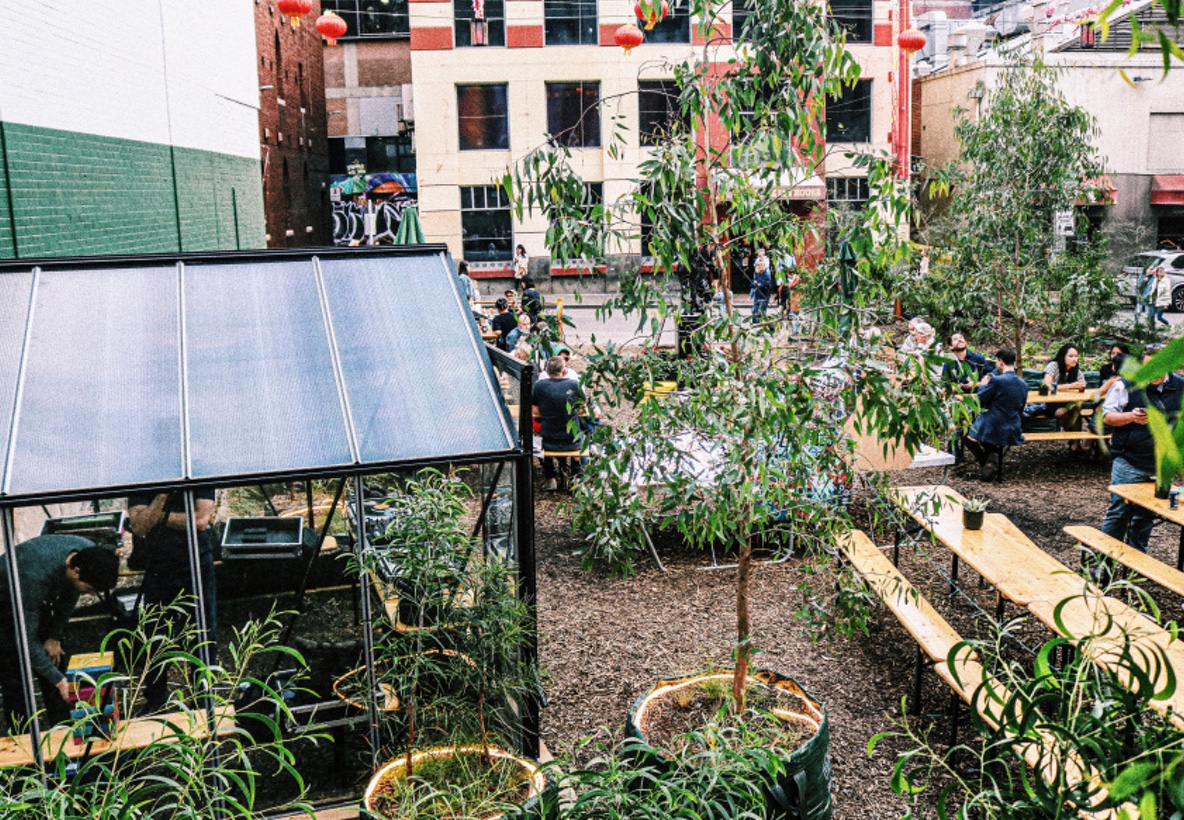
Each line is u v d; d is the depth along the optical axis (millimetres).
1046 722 2715
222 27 16000
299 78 32219
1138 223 30594
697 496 5141
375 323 6059
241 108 17375
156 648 5000
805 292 5359
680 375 5094
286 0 13664
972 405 4957
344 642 5484
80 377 5434
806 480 5238
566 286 32094
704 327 4945
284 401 5473
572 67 31047
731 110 5016
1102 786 2334
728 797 3873
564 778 3908
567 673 7371
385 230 38406
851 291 5184
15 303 5797
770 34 4996
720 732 4102
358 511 5191
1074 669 2787
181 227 13516
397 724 5359
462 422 5477
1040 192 13383
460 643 4863
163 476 4926
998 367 11906
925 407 4840
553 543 10398
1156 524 10500
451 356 5914
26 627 4746
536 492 12094
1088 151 13336
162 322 5902
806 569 5574
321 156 36562
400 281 6418
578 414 5402
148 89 12172
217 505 5531
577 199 5000
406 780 4355
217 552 5434
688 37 30766
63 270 6102
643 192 4965
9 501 4645
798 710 5383
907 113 30594
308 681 5422
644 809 3631
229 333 5883
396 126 39719
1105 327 14500
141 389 5434
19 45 8500
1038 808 2705
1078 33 30094
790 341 5098
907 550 9758
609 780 3807
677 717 5441
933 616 6688
